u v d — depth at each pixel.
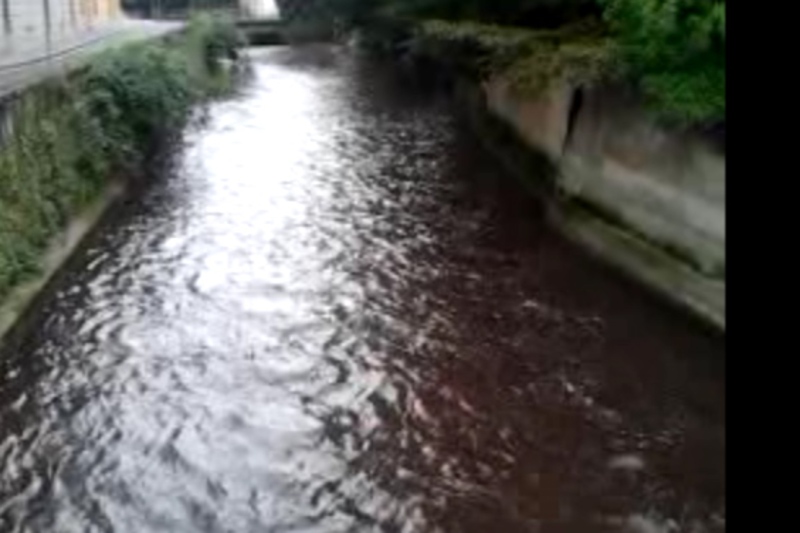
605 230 17.34
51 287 16.00
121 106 23.58
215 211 21.31
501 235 19.28
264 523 10.18
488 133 27.52
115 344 14.33
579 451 11.46
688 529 10.00
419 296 16.20
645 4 15.33
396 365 13.72
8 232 15.36
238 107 35.25
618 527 10.07
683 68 15.24
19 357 13.78
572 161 19.38
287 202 22.14
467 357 13.91
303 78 43.56
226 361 13.86
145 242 18.97
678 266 15.03
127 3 73.69
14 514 10.27
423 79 40.09
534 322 15.02
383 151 27.53
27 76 19.86
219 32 45.44
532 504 10.48
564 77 18.84
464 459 11.35
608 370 13.40
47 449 11.51
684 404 12.47
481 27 26.75
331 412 12.45
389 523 10.20
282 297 16.28
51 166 18.06
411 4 35.72
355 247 18.81
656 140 15.74
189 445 11.66
